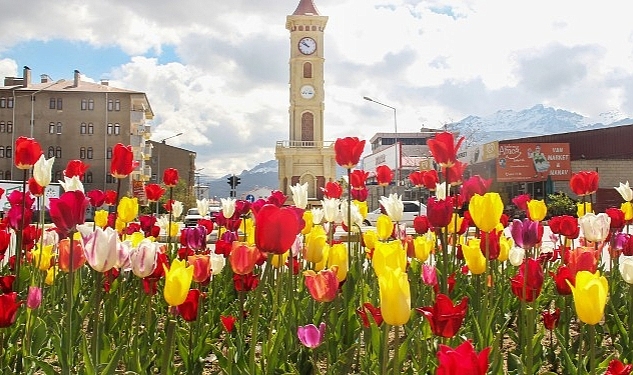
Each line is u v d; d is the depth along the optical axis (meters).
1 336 3.24
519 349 3.95
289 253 3.84
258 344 4.37
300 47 82.12
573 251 3.56
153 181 97.00
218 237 6.70
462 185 4.78
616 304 5.14
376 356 3.06
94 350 2.82
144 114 81.44
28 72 77.19
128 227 6.89
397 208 5.41
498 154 45.38
